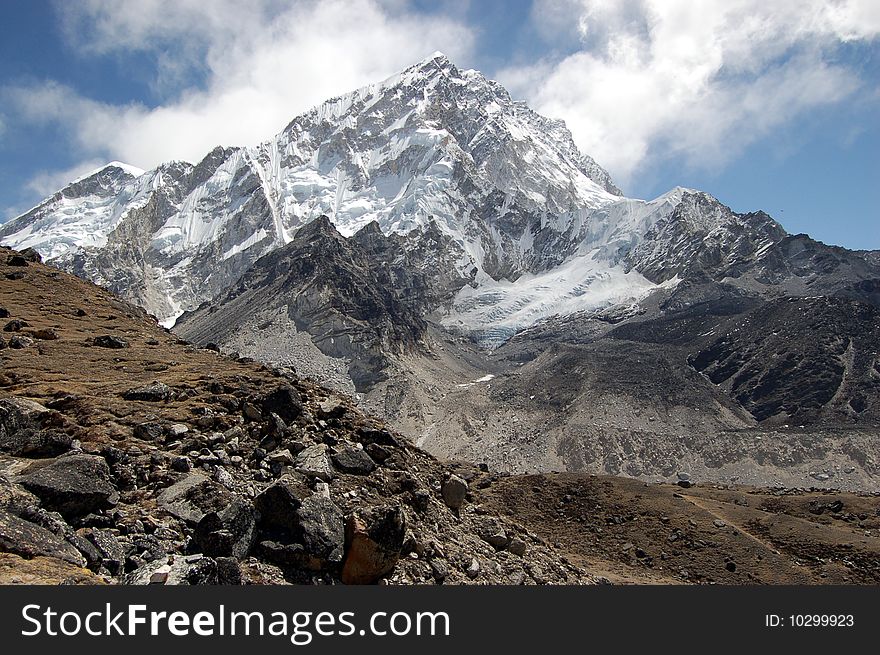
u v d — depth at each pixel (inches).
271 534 914.1
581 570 1449.3
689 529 2832.2
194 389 1412.4
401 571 971.9
